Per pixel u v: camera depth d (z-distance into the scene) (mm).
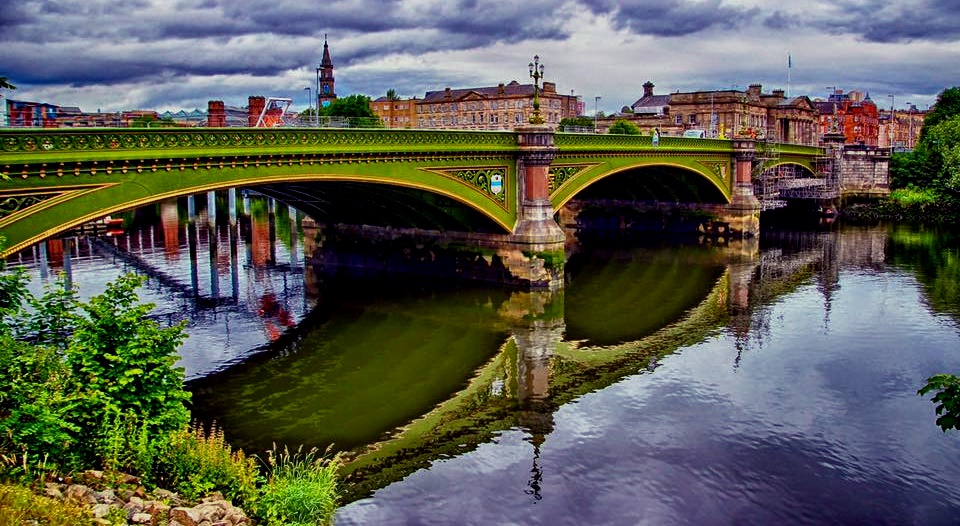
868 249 71062
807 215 99938
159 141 30766
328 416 29078
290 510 18203
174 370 19578
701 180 75000
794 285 53906
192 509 16109
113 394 17969
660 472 24328
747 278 56844
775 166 90312
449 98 147125
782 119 140000
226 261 61438
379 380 33312
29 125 31250
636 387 32125
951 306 46594
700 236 80875
